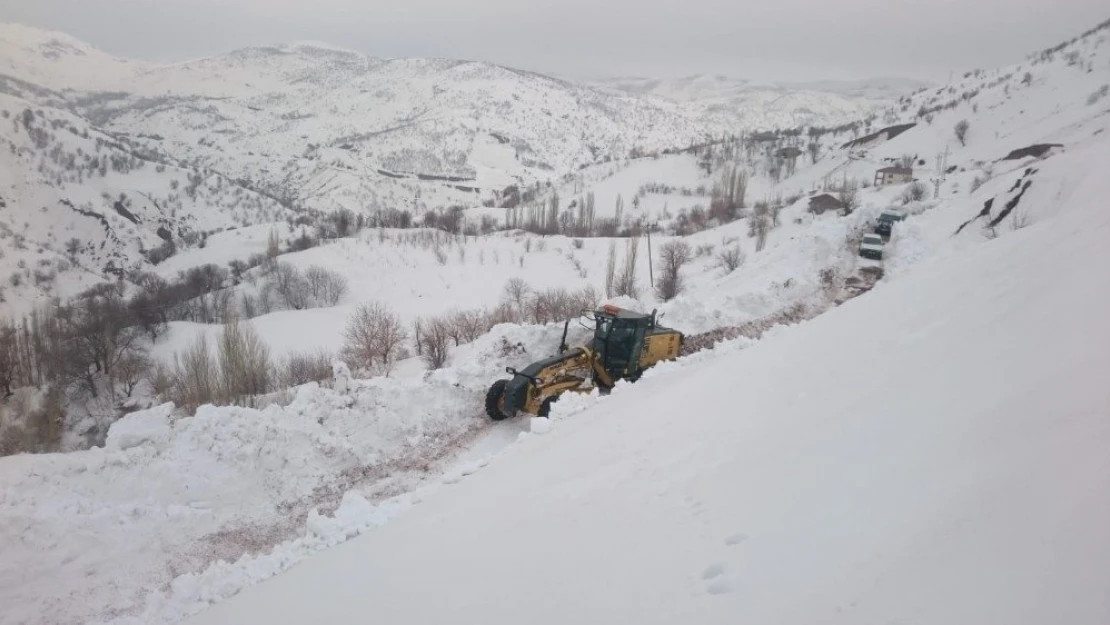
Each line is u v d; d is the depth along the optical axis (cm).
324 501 1062
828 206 6194
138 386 3672
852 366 662
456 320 3741
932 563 272
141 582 862
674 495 509
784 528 376
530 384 1238
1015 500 282
